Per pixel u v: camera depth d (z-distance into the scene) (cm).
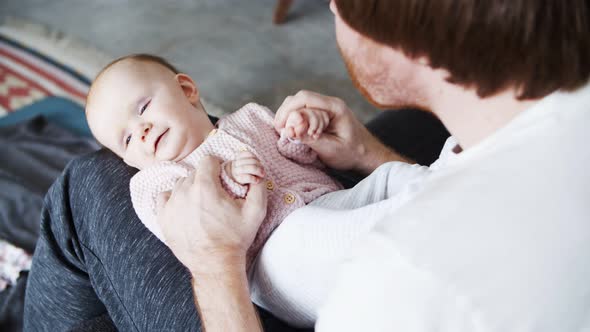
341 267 48
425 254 41
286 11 288
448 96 48
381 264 43
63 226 101
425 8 41
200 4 310
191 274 79
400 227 43
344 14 48
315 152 98
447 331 41
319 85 248
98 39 281
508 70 42
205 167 79
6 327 150
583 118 43
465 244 40
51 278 110
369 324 44
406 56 46
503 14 39
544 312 40
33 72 252
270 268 77
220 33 285
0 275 162
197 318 76
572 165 42
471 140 50
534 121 44
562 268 40
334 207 81
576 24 40
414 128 118
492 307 39
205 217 74
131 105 97
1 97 234
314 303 76
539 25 39
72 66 259
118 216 92
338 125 95
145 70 100
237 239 75
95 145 207
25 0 318
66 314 115
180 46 276
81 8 308
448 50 43
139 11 304
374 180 82
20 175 192
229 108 237
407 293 41
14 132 210
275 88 247
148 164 96
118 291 89
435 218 42
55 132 212
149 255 86
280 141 93
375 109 235
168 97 98
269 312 86
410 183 66
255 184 78
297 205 84
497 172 43
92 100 101
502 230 40
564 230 40
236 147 91
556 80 42
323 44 276
